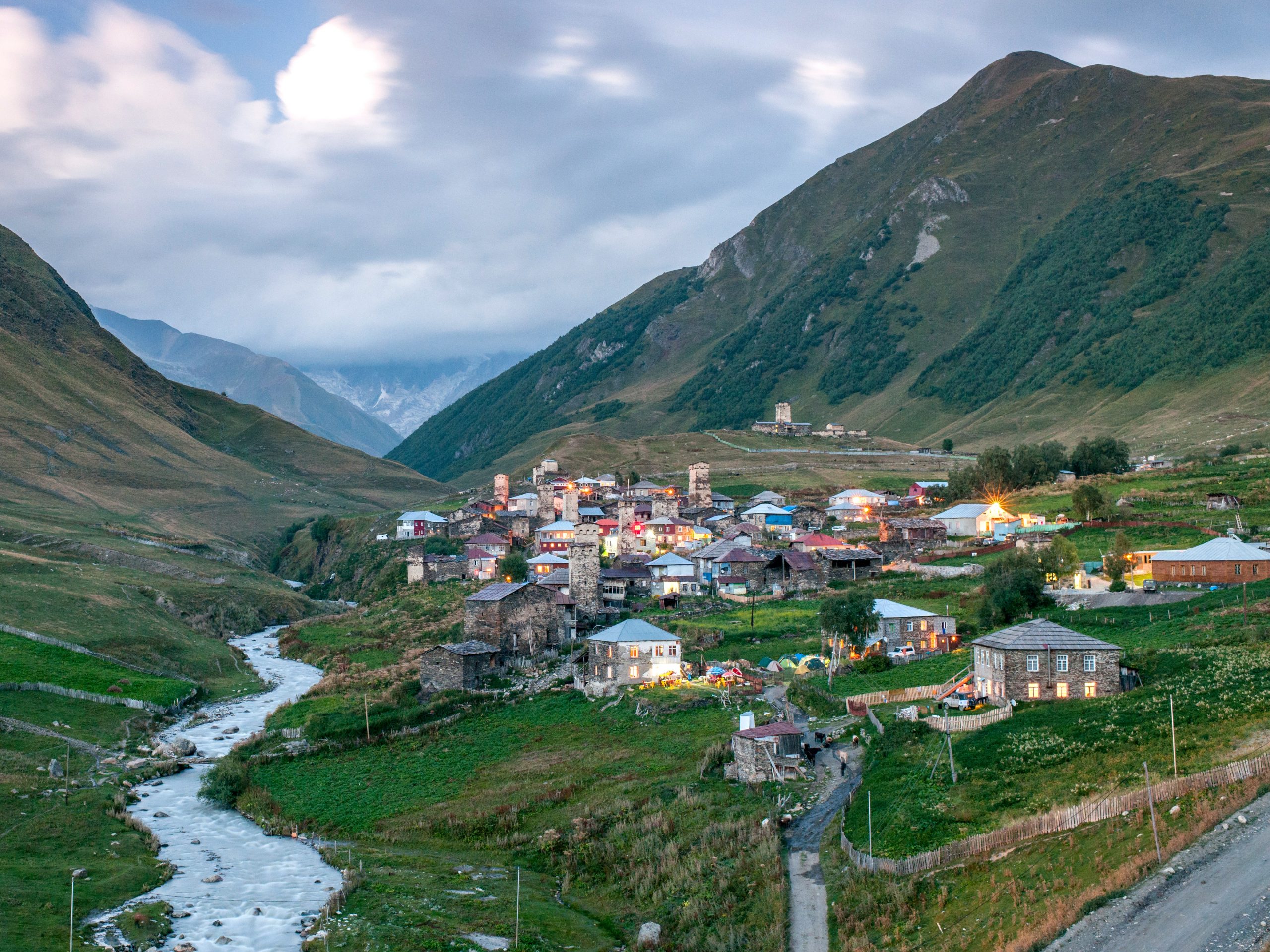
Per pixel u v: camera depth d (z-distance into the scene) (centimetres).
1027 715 8969
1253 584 12900
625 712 11900
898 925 6581
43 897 7956
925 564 17850
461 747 11825
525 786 10456
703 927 7262
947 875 6938
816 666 12456
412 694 13812
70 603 17300
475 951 7244
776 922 6881
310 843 9769
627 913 7919
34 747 11725
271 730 13025
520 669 14262
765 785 9050
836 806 8538
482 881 8669
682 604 16725
